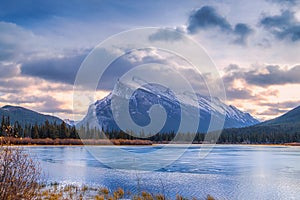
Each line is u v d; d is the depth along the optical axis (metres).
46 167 30.97
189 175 26.72
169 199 16.34
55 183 19.47
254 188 20.48
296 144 136.62
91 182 21.22
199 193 18.48
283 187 20.97
